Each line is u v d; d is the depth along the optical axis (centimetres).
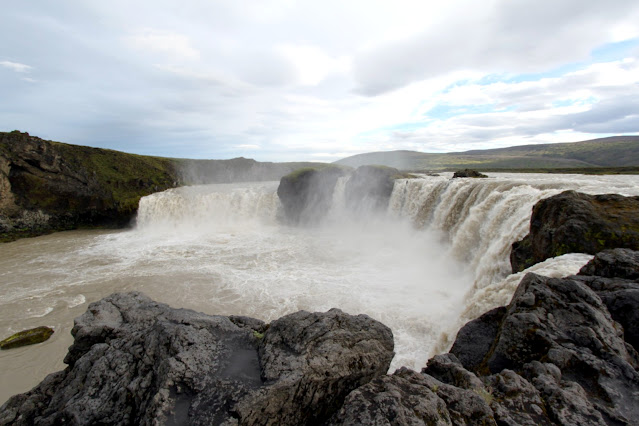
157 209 5259
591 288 873
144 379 594
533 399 567
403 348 1589
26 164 5216
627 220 1317
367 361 581
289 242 3875
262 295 2302
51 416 597
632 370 613
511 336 759
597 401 573
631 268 880
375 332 639
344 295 2233
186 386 534
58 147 6384
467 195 2983
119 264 3098
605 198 1526
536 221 1675
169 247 3722
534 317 757
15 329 1938
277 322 654
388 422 454
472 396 530
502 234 2180
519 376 622
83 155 6525
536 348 721
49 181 5412
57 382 710
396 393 506
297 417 512
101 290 2475
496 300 1184
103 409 575
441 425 464
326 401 539
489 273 2034
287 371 520
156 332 663
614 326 725
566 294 800
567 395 564
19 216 5000
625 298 775
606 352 657
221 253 3416
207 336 655
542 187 2594
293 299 2216
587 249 1288
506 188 2688
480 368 799
